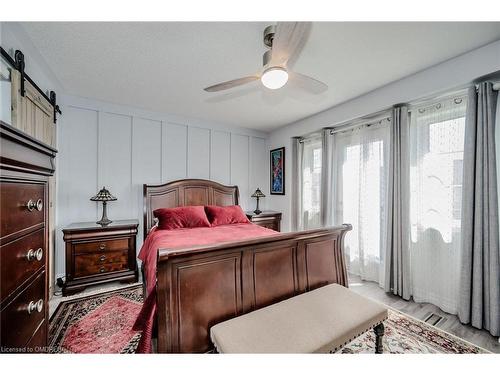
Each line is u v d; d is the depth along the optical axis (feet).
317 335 3.98
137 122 11.07
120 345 5.47
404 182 7.98
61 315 6.79
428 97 7.45
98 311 7.02
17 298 2.58
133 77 7.84
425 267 7.66
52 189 8.29
